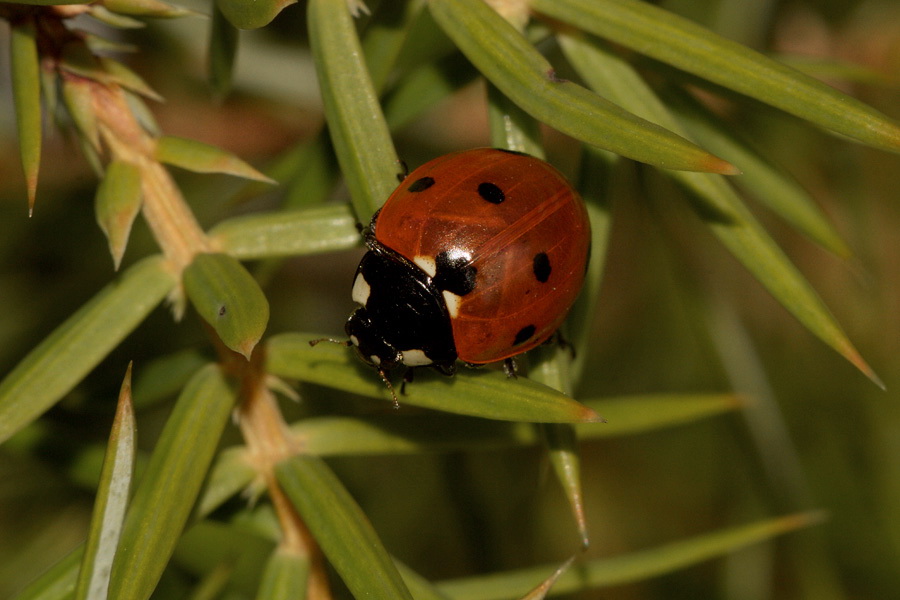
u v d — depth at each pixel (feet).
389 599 0.34
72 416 0.36
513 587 0.35
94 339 0.34
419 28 0.36
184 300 0.35
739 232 0.35
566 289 0.36
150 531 0.34
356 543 0.34
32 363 0.34
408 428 0.35
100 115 0.35
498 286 0.36
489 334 0.36
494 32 0.34
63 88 0.35
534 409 0.34
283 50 0.40
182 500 0.34
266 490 0.35
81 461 0.36
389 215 0.36
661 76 0.36
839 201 0.40
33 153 0.34
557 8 0.35
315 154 0.36
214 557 0.37
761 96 0.34
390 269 0.36
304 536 0.35
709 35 0.34
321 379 0.35
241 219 0.35
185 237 0.35
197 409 0.34
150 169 0.35
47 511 0.40
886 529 0.40
